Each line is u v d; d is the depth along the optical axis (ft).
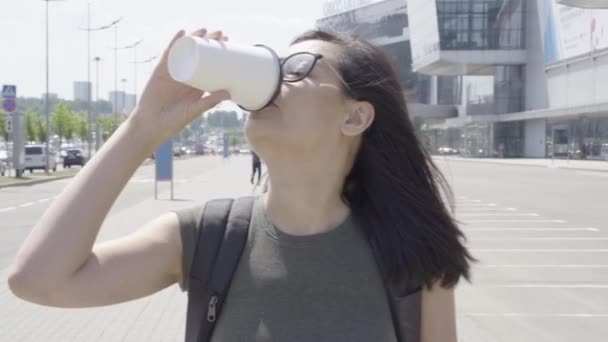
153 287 5.43
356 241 5.48
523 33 197.06
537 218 51.55
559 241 39.40
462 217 52.21
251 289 5.20
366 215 5.63
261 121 5.15
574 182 96.68
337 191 5.62
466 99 229.66
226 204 5.60
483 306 23.99
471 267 6.31
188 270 5.42
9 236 42.75
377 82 5.61
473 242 38.93
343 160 5.61
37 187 94.32
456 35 194.18
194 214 5.57
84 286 5.02
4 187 93.56
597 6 117.91
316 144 5.22
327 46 5.52
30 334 20.44
